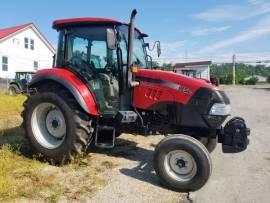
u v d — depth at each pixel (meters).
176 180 4.84
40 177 5.02
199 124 5.33
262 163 6.32
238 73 62.66
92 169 5.56
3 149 6.16
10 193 4.39
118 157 6.33
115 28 5.73
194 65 45.97
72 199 4.38
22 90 23.09
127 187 4.88
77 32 6.04
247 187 5.05
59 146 5.67
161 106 5.55
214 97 5.29
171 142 4.86
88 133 5.67
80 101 5.54
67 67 6.05
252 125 10.72
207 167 4.72
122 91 5.72
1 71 31.64
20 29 33.19
